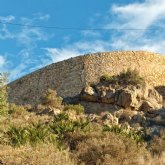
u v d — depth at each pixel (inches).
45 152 758.5
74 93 2573.8
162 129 1446.9
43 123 1497.3
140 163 871.7
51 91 2108.8
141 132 1433.3
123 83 2084.2
